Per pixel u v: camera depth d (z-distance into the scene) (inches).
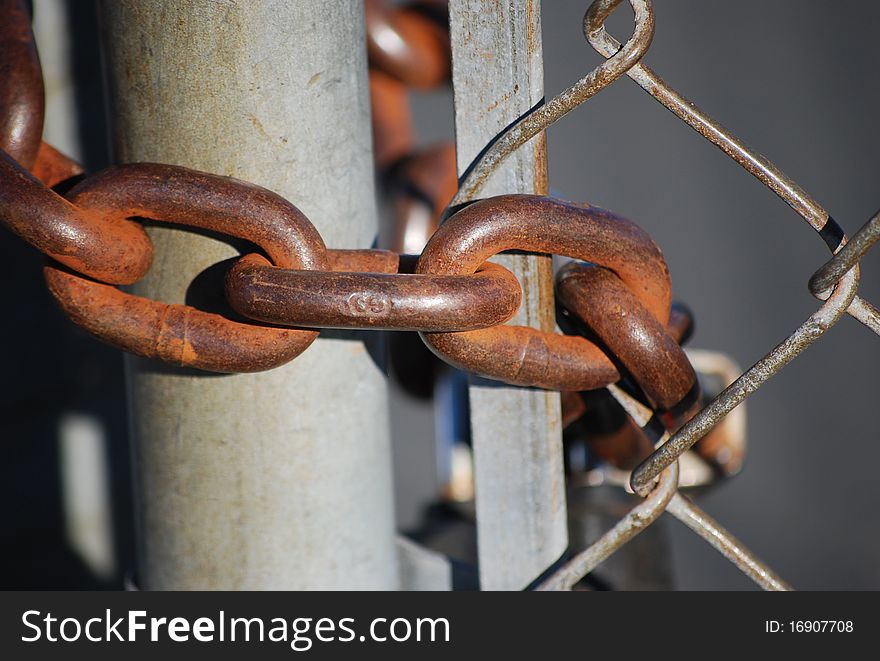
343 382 59.7
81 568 133.6
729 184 183.0
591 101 197.6
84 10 103.3
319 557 61.4
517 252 55.0
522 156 54.3
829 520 146.3
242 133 54.2
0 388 125.0
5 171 50.0
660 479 54.4
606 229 50.8
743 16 211.9
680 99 49.4
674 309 63.2
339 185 56.8
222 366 51.3
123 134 55.7
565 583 57.8
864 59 200.1
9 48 56.4
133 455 63.0
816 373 166.2
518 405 59.7
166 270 55.3
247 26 52.8
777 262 171.3
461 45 54.2
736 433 85.7
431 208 102.3
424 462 148.9
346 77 55.9
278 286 47.1
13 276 124.0
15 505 128.0
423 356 96.3
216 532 60.5
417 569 68.4
